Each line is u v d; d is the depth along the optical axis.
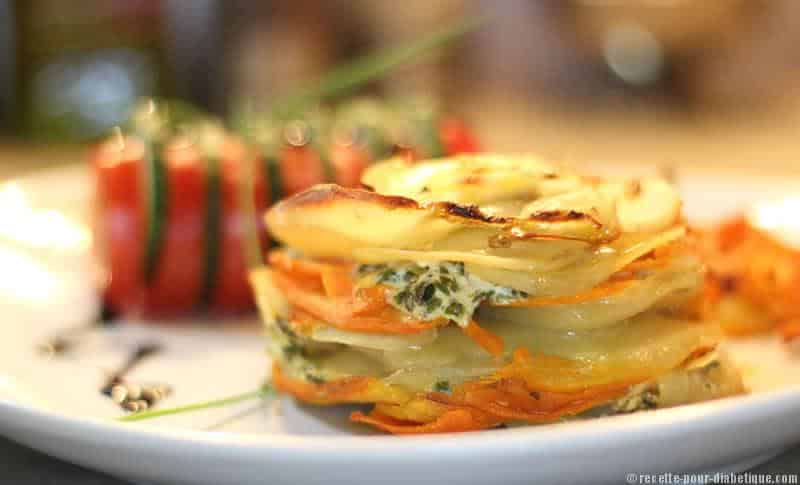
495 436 0.25
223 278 0.39
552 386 0.29
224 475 0.26
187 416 0.31
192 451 0.26
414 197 0.30
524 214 0.29
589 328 0.29
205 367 0.34
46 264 0.40
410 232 0.29
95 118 0.67
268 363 0.34
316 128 0.40
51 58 0.67
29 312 0.37
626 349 0.29
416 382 0.29
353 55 0.75
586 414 0.29
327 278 0.30
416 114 0.41
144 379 0.33
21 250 0.40
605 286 0.29
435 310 0.29
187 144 0.39
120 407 0.32
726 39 0.79
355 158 0.39
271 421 0.31
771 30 0.80
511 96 0.81
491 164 0.31
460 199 0.29
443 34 0.41
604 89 0.81
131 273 0.38
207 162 0.39
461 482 0.25
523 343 0.29
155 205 0.38
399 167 0.31
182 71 0.70
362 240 0.29
